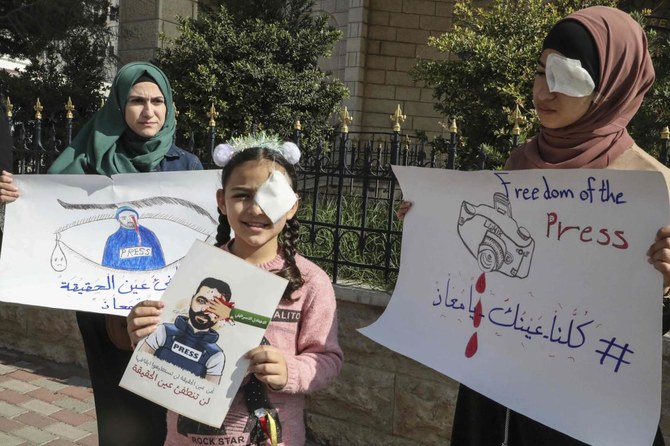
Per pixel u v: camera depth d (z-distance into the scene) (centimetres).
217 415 158
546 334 165
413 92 1079
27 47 882
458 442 200
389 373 319
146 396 162
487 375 173
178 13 773
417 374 311
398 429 318
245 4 731
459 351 181
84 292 220
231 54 661
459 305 183
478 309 179
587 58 160
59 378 414
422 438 312
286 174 176
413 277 194
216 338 162
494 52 489
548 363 164
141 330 163
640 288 150
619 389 152
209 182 229
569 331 161
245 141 188
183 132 634
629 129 443
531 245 169
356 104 1068
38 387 398
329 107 713
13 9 880
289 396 176
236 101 650
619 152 165
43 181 227
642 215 150
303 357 171
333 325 181
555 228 164
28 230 225
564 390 160
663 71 486
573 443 167
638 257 151
